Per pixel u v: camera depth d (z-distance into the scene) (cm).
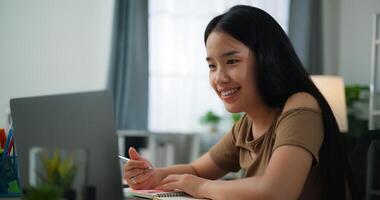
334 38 385
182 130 374
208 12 377
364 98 360
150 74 372
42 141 83
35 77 372
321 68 371
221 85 120
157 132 338
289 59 120
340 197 114
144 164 135
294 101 116
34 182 78
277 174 103
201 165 149
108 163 83
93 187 80
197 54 376
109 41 376
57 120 83
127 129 359
